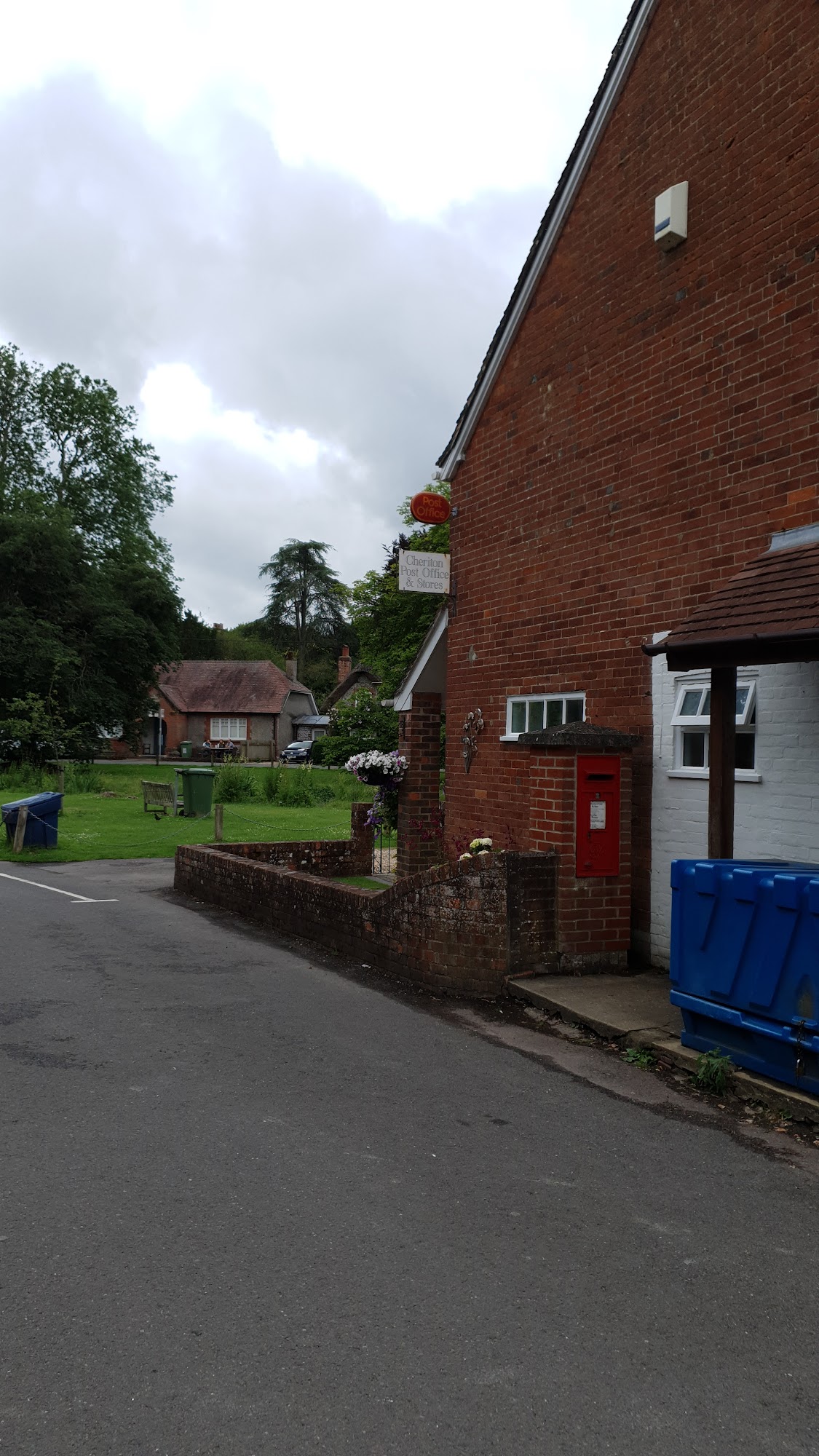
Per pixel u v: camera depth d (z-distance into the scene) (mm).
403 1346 2957
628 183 8477
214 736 65938
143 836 19281
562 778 7465
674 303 7895
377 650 27781
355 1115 4863
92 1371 2809
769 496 6934
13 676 38500
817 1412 2725
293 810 26141
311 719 69500
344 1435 2580
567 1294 3277
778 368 6875
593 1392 2775
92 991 7277
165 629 46156
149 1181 4051
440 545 24750
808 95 6660
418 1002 7129
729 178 7355
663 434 7996
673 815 7664
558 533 9414
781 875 5039
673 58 7973
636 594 8289
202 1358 2875
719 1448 2570
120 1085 5207
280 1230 3656
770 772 6770
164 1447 2521
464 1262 3467
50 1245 3508
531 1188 4078
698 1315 3176
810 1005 4848
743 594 6148
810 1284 3383
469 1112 4945
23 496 41969
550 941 7477
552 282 9523
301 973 8055
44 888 12820
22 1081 5238
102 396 46656
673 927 5734
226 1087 5219
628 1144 4566
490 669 10641
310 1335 3000
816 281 6570
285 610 90500
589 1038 6238
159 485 50188
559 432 9398
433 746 12828
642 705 8148
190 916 10875
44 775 31188
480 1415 2666
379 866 14688
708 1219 3846
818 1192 4109
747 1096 5129
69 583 41938
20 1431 2564
